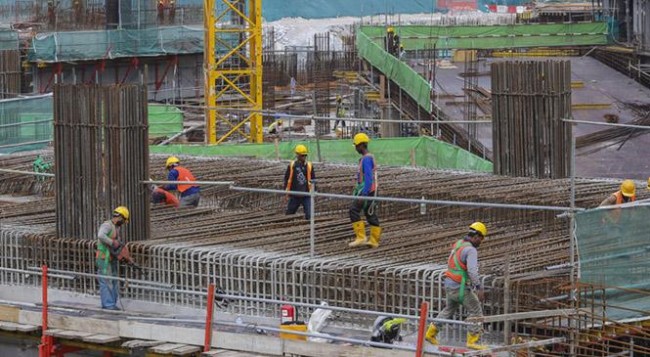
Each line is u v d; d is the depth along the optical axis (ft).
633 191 176.55
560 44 488.44
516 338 143.54
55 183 185.98
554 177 232.32
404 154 307.17
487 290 149.28
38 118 318.04
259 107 443.32
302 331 153.07
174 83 500.74
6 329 169.07
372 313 145.07
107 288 173.47
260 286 166.30
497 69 235.81
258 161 263.49
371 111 438.40
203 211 208.85
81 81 505.25
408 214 203.31
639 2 460.55
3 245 189.06
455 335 150.00
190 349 155.63
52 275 179.93
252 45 443.32
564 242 176.76
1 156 278.67
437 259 165.68
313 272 161.79
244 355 150.51
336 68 545.44
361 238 176.76
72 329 165.37
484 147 342.03
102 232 172.45
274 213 207.92
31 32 501.56
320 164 260.21
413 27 498.69
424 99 374.84
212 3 435.12
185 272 172.55
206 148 315.99
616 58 451.53
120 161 181.47
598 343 144.56
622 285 147.33
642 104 391.65
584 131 359.05
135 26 508.12
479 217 198.18
